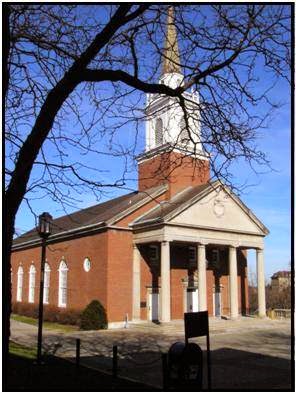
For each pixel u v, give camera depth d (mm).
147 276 39500
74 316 39406
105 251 37562
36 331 33812
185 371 10219
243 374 16734
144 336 30891
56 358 18844
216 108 9711
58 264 45812
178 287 41219
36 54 9820
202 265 38000
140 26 9062
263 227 43188
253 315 45781
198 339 29391
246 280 47625
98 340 28328
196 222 37875
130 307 37469
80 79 8141
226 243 40188
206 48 9195
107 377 14328
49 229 17094
